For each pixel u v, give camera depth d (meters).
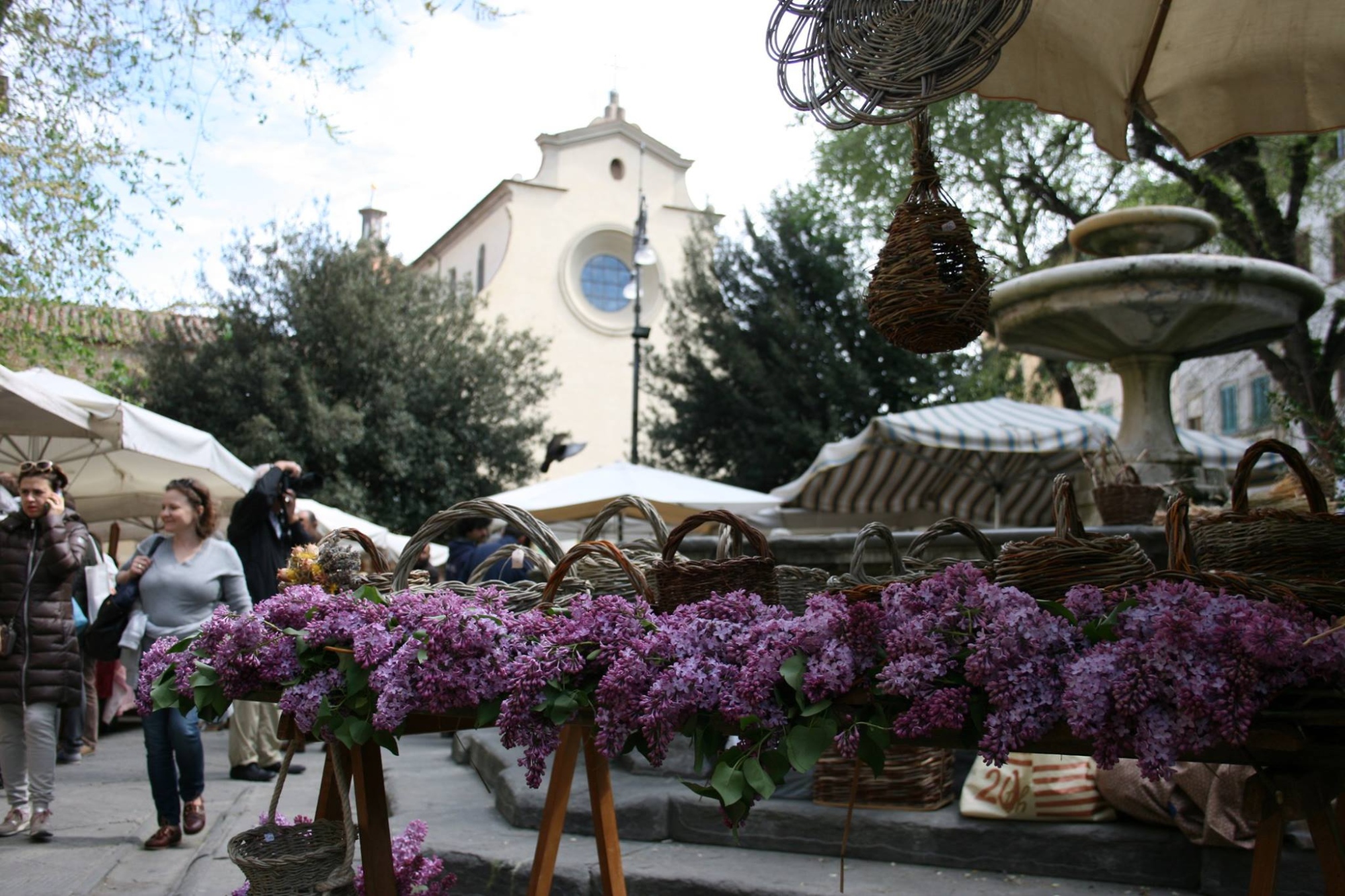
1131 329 7.51
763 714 2.18
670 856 4.32
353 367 24.16
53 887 4.61
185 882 4.69
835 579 2.91
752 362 22.50
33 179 9.59
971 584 2.14
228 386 22.86
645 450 25.44
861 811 4.31
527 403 27.36
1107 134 4.18
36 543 5.57
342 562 3.30
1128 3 3.81
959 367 21.61
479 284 34.53
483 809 5.30
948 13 2.54
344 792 2.79
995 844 4.04
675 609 2.57
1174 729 1.88
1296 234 13.73
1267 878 2.12
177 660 2.84
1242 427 21.72
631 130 33.94
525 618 2.55
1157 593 2.02
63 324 11.23
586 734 2.89
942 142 16.17
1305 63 3.94
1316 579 2.15
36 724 5.46
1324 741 1.97
